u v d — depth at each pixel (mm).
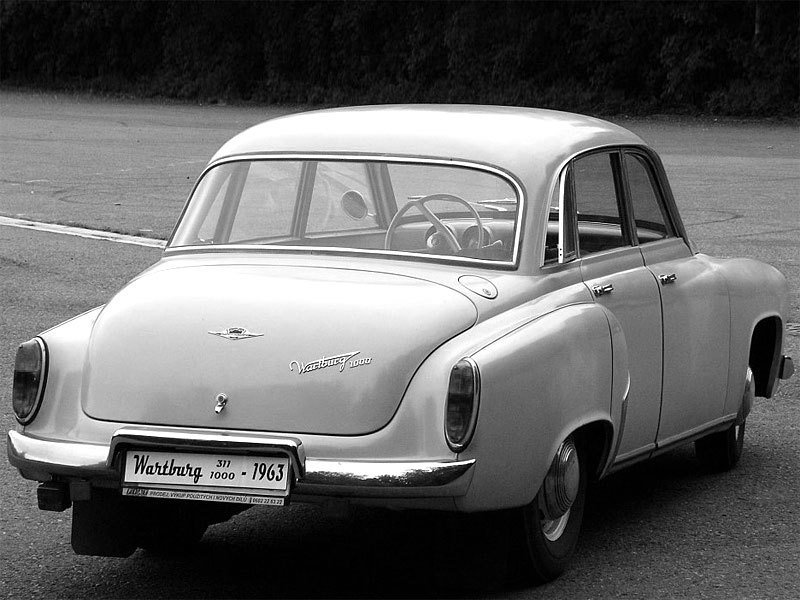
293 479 4480
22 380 4934
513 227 5227
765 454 7316
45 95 64375
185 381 4691
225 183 5754
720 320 6391
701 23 47375
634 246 6031
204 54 63000
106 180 24375
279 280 4980
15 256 14906
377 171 5523
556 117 5930
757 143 33969
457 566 4859
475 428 4445
